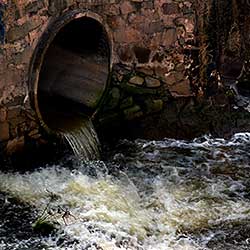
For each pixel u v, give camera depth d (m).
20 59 9.51
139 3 11.30
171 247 8.05
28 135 10.05
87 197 9.17
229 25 12.38
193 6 11.39
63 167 10.05
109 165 10.36
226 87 12.79
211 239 8.27
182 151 10.97
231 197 9.35
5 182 9.43
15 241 8.02
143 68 11.71
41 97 10.84
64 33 11.05
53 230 8.26
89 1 10.67
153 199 9.22
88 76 11.39
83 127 10.73
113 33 11.35
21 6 9.22
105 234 8.23
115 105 11.59
